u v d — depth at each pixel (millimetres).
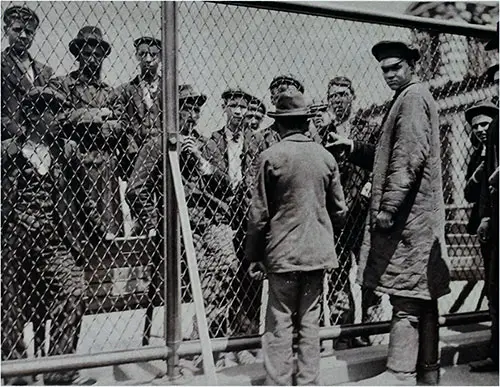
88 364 3098
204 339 2910
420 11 6035
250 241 3232
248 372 3482
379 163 3463
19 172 3209
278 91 3736
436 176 3395
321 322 4004
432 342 3479
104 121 3455
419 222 3346
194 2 3471
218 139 3660
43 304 3293
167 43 3291
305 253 3127
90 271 3426
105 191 3518
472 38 4504
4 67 3242
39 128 3348
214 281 3590
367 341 4203
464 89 4465
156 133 3455
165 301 3312
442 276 3379
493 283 3715
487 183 3732
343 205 3371
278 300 3195
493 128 3686
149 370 3520
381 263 3441
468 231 4227
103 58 3510
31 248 3229
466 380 3576
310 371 3207
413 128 3271
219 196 3648
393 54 3455
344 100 3896
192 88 3564
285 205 3156
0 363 2943
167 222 3309
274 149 3184
